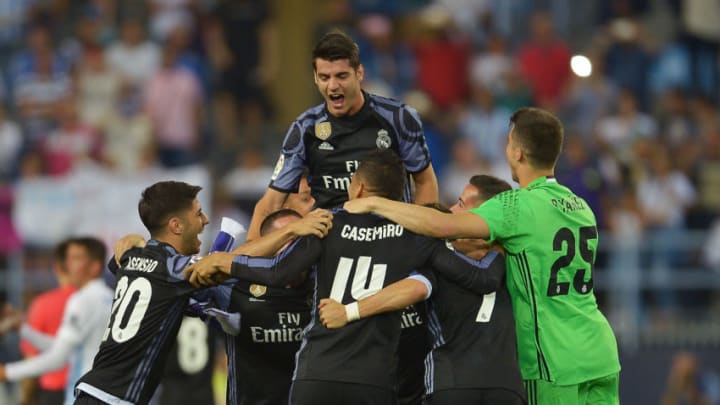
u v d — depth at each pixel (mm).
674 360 47562
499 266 23734
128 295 23828
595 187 49688
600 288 48312
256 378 25641
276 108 56594
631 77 59031
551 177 24266
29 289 46031
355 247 22922
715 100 60562
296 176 26047
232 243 25094
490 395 23172
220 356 41438
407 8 61031
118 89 55344
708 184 54031
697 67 60875
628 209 50844
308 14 56844
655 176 52812
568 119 55625
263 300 25188
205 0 58094
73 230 46875
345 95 25000
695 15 61125
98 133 53750
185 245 24594
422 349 25656
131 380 23531
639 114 57219
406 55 57688
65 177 49781
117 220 47000
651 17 62875
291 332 25312
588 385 23906
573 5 63125
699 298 49875
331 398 22172
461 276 23219
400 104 25766
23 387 34812
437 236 22859
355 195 23625
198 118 54844
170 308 23734
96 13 58125
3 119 54750
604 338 23984
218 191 50812
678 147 55219
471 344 23531
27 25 58281
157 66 56031
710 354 47844
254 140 54312
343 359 22312
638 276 48438
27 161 52062
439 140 53875
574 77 56438
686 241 49812
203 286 23625
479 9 62281
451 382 23328
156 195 24469
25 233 46750
